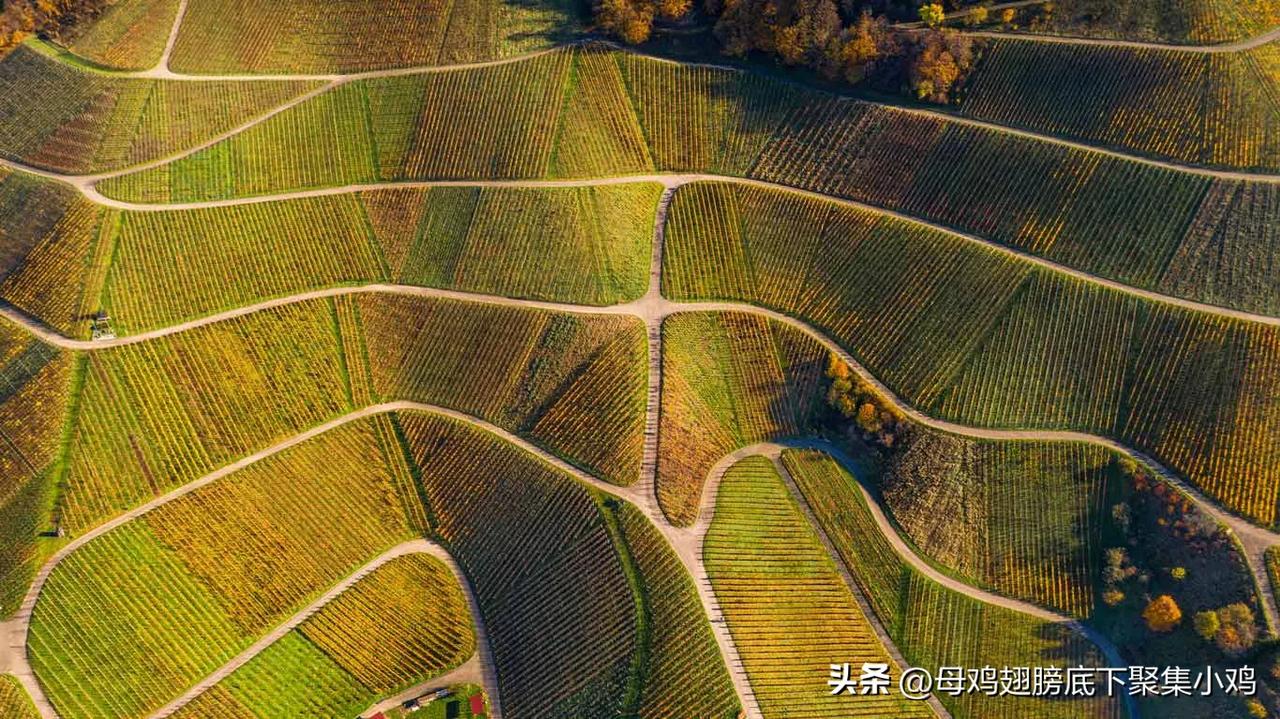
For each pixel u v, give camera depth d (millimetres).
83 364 79938
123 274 84000
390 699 72750
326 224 87938
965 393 77625
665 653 69438
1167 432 73312
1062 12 85500
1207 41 81188
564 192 87438
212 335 82188
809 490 77500
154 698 70312
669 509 74875
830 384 79875
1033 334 77938
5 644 70688
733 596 72000
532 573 75125
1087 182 80562
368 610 75250
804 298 83438
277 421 80438
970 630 72625
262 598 74500
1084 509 73812
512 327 82812
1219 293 75500
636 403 78688
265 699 71562
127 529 74562
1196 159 78875
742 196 87438
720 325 82812
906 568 74625
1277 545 68625
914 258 82312
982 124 85000
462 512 78438
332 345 83438
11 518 74688
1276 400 71625
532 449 78688
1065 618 72500
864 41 85812
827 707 69562
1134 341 75812
